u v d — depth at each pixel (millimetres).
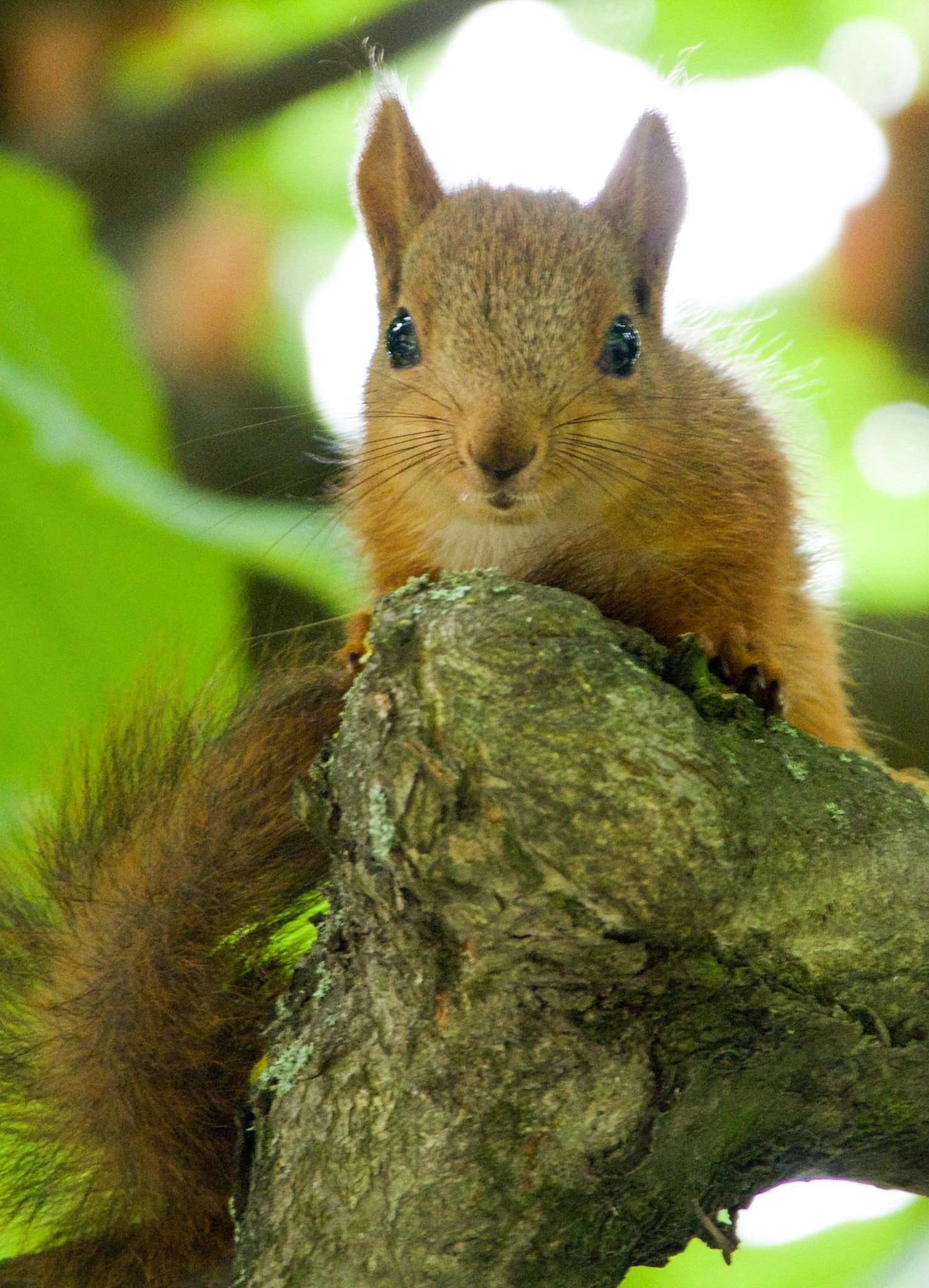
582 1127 2297
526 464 2354
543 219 2375
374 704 2301
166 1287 2352
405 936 2299
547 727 2295
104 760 2369
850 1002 2301
